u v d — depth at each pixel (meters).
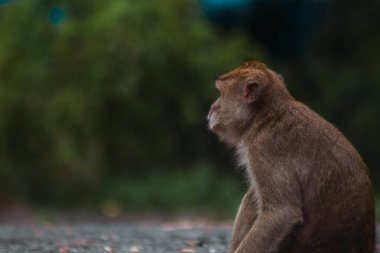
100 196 29.48
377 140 33.38
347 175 9.87
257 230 9.96
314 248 9.87
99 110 28.70
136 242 14.69
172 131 30.73
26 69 28.72
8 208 28.09
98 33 28.27
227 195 29.34
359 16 35.16
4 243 14.59
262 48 34.88
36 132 28.97
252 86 10.47
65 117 28.50
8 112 28.78
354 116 33.72
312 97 34.62
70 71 28.77
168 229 17.73
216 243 14.43
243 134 10.62
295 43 35.03
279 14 34.66
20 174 29.48
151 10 28.64
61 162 29.05
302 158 10.00
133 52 28.16
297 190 9.95
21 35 28.86
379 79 33.78
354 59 35.12
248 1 34.44
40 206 29.05
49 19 29.08
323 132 10.07
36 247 13.96
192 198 29.17
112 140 29.42
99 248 13.85
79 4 29.19
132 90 28.27
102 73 28.19
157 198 29.25
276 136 10.16
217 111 10.78
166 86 28.84
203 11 32.38
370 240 9.93
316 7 34.91
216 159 31.92
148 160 30.69
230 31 34.38
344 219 9.81
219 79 10.84
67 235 16.11
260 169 10.14
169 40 28.72
